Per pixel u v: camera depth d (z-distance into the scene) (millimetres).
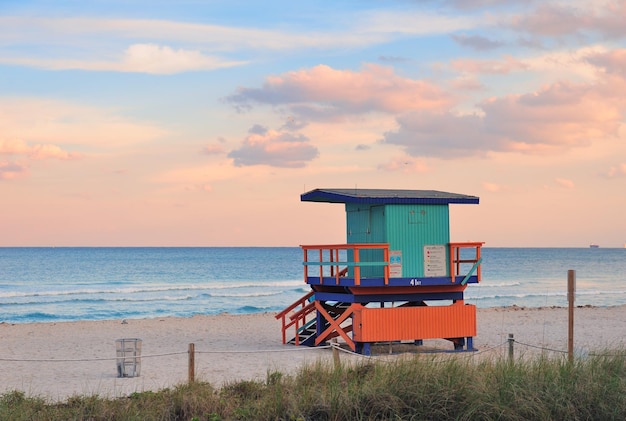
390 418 11305
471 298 56031
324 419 11461
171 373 17062
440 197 19703
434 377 12039
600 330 26750
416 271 19516
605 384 12125
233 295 58250
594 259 175625
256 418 11562
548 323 29500
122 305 50531
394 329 18953
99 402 12148
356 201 19000
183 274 98312
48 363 19141
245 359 19031
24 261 140625
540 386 12055
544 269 115438
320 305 21062
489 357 13812
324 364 14172
